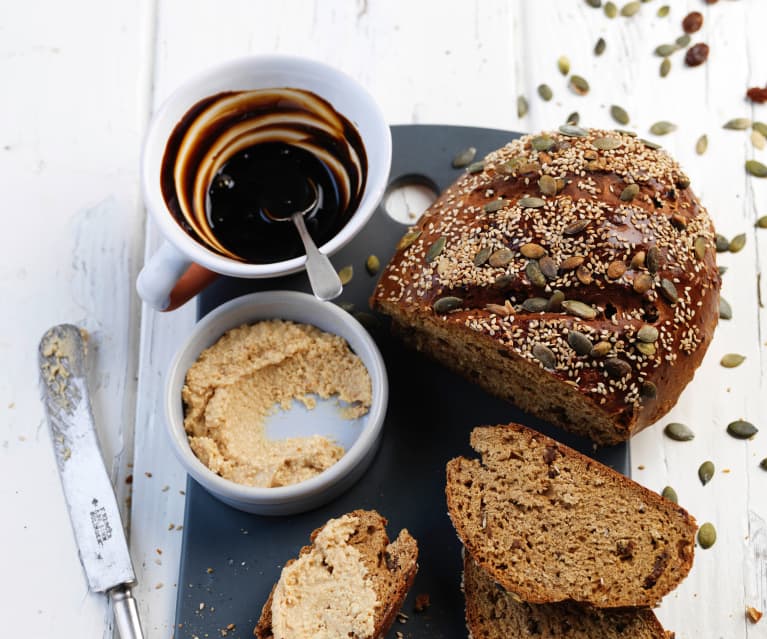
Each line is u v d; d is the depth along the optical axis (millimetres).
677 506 439
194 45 586
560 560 441
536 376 464
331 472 443
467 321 459
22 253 540
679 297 454
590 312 450
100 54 581
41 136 562
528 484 452
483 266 461
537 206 463
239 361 471
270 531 468
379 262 513
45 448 505
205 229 478
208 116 482
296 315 484
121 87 575
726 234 533
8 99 569
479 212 473
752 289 520
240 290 508
